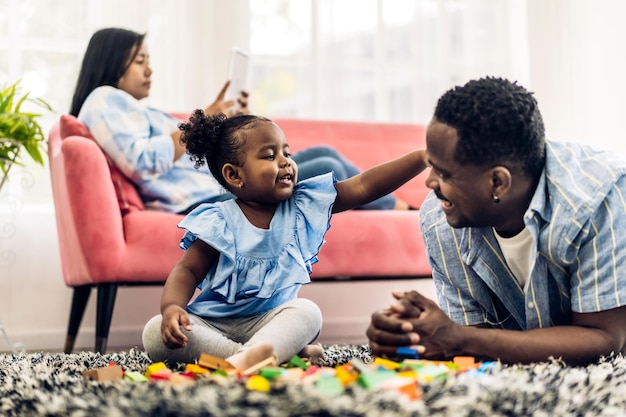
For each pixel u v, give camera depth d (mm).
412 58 3369
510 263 1291
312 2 3230
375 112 3303
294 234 1444
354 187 1480
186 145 1519
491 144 1095
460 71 3447
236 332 1406
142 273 2084
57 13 2879
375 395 832
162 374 1072
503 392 890
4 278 2701
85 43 2885
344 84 3262
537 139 1146
